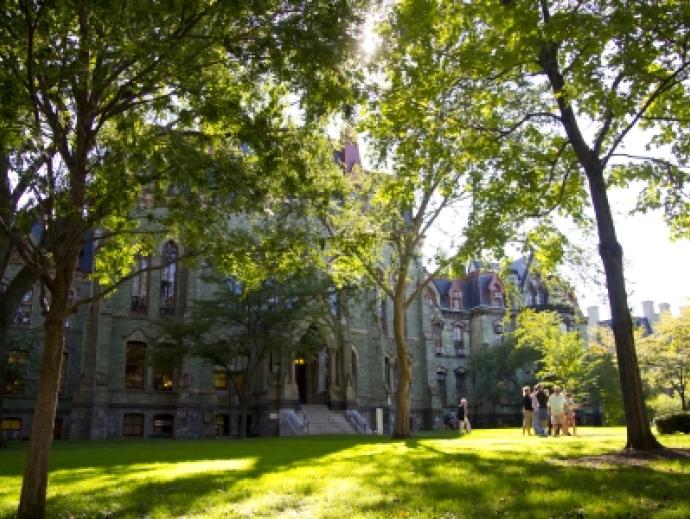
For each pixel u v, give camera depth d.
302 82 11.07
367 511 8.45
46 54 9.09
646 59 13.32
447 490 9.67
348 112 11.52
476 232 18.50
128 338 43.59
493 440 21.92
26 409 41.41
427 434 33.69
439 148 17.23
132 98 10.28
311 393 48.66
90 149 10.16
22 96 8.93
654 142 19.41
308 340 41.22
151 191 11.72
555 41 13.66
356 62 11.47
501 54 14.93
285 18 10.75
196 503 9.66
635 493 8.83
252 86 11.73
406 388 28.14
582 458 13.29
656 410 69.19
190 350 38.41
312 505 9.19
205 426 43.03
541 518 7.59
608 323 94.69
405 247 28.17
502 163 17.38
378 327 52.62
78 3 8.92
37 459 8.65
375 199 21.42
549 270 21.25
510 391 61.03
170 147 10.02
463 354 66.50
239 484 11.20
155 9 9.53
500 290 67.50
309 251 13.37
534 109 18.86
